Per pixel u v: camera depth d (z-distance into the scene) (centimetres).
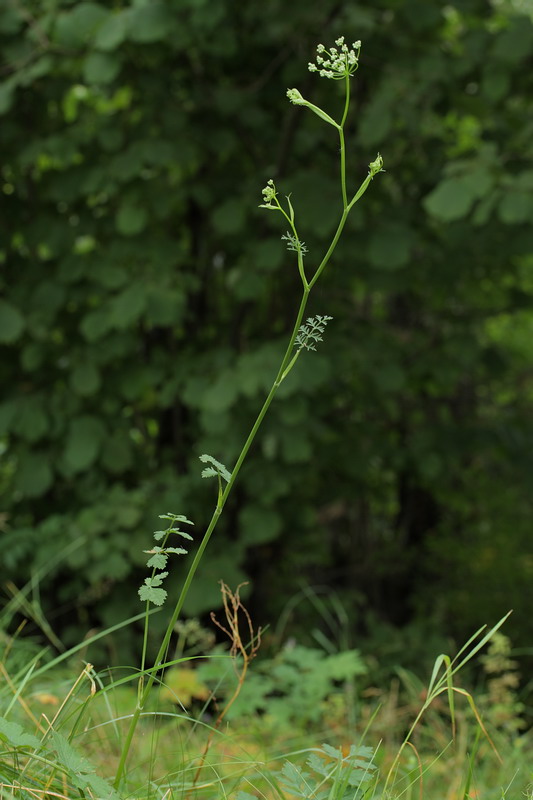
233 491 473
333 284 484
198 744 230
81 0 411
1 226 475
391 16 452
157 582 118
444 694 341
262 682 296
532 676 561
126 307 414
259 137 480
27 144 451
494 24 498
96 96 480
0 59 438
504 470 754
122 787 129
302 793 136
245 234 462
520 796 173
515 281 576
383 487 610
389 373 470
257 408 432
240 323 481
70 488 471
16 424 438
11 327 425
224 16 381
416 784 205
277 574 568
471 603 659
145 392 486
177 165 455
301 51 441
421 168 496
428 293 548
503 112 466
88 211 457
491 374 529
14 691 173
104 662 411
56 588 454
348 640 512
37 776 126
